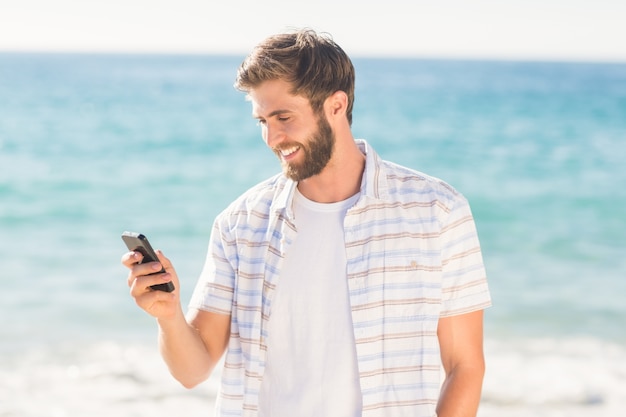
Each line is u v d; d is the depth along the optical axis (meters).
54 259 11.12
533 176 17.73
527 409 5.93
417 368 1.92
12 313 8.53
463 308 1.97
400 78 50.72
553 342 7.60
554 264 10.95
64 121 26.12
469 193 16.22
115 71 58.34
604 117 28.31
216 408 2.05
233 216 2.09
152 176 17.53
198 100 33.56
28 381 6.46
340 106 1.97
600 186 16.47
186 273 10.46
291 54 1.89
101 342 7.50
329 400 1.93
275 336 1.98
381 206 1.99
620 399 6.13
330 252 1.99
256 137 22.84
